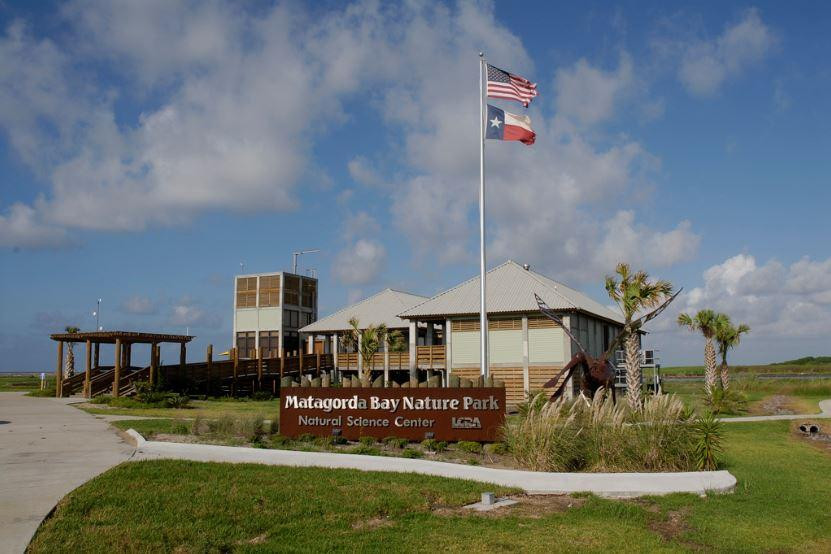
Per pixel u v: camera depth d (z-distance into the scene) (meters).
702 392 36.56
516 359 37.31
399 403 17.64
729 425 26.06
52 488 10.73
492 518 10.20
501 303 38.12
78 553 7.84
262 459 14.07
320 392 18.08
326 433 17.88
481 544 8.84
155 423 20.56
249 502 10.38
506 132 24.61
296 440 17.52
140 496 10.42
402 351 42.72
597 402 15.51
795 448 20.05
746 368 100.19
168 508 9.88
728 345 39.22
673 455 14.40
